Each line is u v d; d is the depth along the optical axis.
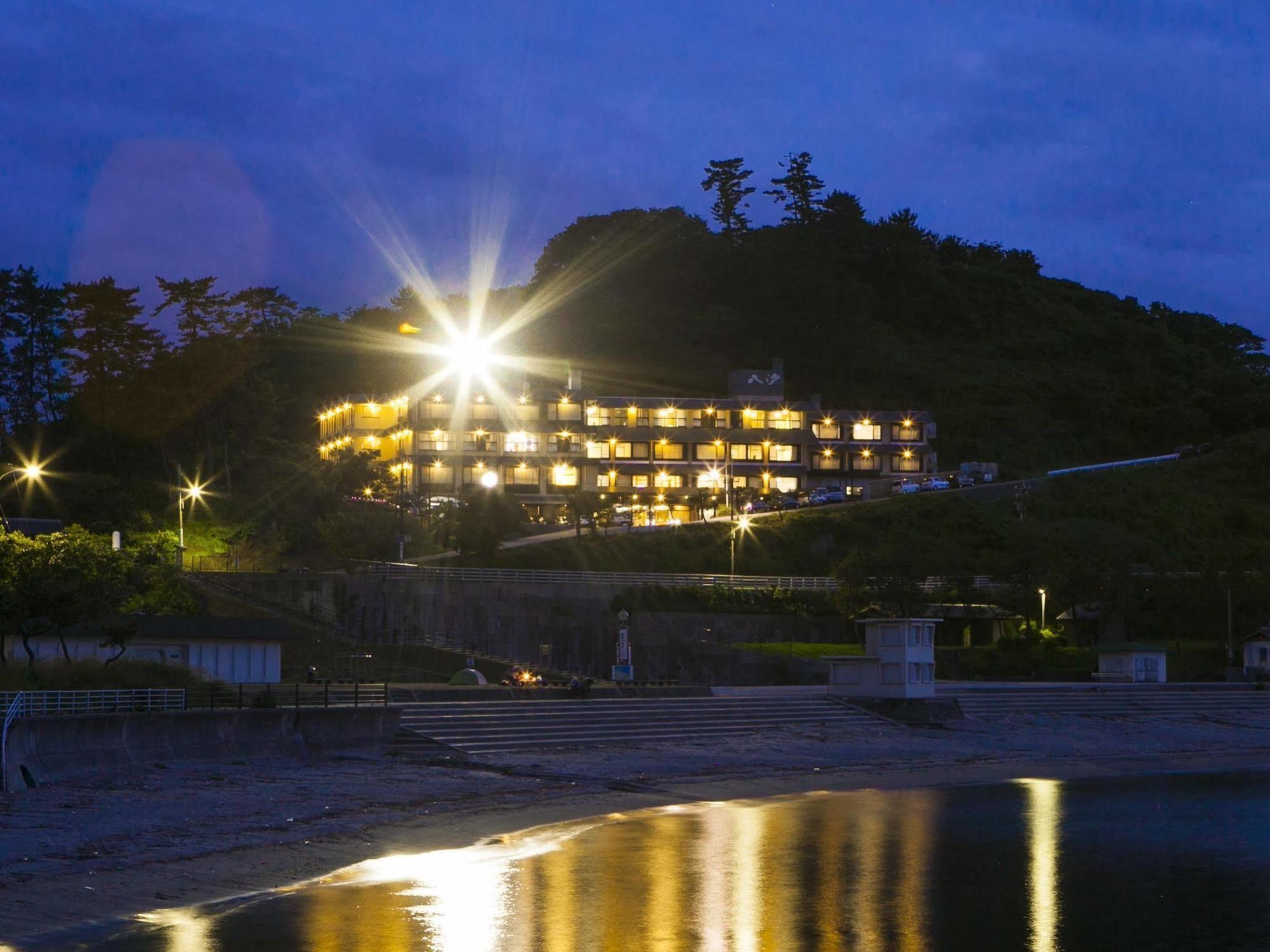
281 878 31.06
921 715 69.19
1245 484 175.62
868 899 30.70
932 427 178.38
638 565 120.19
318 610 91.06
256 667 72.19
